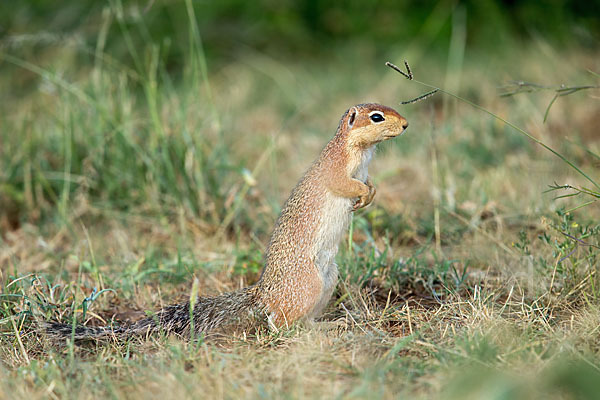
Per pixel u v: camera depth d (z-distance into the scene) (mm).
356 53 21891
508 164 13172
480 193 11883
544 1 21062
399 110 17344
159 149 12359
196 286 7332
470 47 21250
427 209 11703
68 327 7785
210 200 12188
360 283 9117
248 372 6781
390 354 6945
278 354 7258
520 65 18797
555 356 6742
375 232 11078
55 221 12148
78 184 12766
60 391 6598
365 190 8094
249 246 11016
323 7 23344
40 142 13586
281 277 8055
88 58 17750
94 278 9789
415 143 14773
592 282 8195
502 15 21500
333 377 6637
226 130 15047
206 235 11734
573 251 8672
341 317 8477
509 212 11125
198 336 7812
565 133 14266
